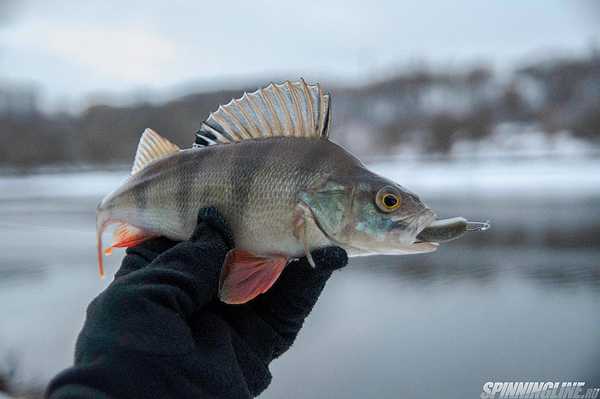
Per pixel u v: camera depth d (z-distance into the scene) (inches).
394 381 27.1
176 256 10.5
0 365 30.1
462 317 36.2
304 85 12.0
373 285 45.2
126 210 12.5
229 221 11.5
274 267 11.3
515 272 46.6
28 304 42.1
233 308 11.5
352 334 33.8
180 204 12.0
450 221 11.5
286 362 30.1
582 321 34.2
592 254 51.7
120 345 9.0
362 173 11.6
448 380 27.0
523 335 32.5
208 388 9.6
